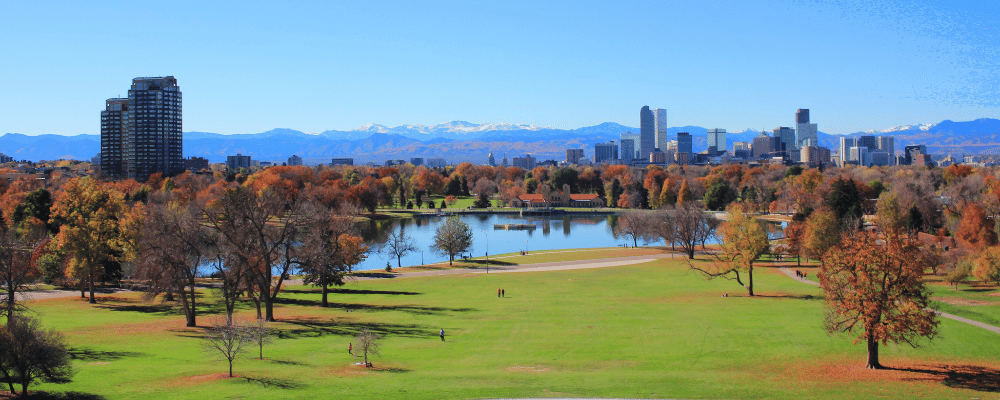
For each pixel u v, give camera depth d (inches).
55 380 1662.2
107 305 3083.2
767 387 1726.1
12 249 2672.2
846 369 1905.8
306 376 1820.9
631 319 2733.8
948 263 3720.5
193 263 3324.3
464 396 1632.6
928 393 1656.0
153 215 3467.0
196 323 2603.3
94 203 3543.3
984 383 1736.0
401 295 3555.6
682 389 1705.2
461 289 3806.6
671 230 5447.8
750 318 2706.7
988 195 5743.1
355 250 4003.4
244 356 2055.9
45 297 3324.3
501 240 7642.7
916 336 2246.6
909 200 5689.0
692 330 2485.2
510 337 2409.0
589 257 5477.4
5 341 1515.7
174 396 1577.3
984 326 2411.4
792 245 4763.8
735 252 3494.1
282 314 2901.1
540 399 1601.9
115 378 1732.3
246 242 2731.3
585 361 2046.0
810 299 3240.7
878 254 1876.2
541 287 3868.1
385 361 2034.9
